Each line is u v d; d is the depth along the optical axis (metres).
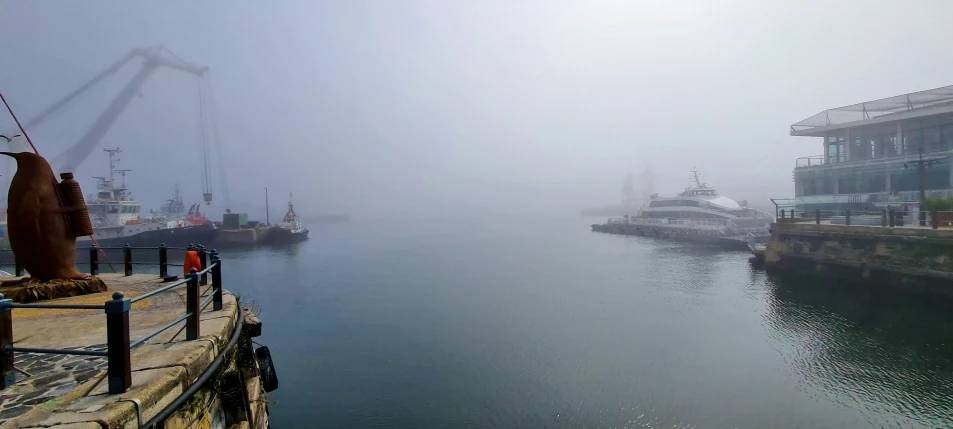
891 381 16.72
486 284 39.06
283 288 39.16
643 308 28.52
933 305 22.52
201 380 5.23
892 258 24.91
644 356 20.61
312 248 72.38
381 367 20.86
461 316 28.91
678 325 24.69
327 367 21.03
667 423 15.14
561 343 22.92
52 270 8.52
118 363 4.29
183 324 6.69
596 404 16.66
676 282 35.28
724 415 15.34
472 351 22.48
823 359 18.92
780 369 18.39
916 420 14.38
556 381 18.67
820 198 38.22
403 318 28.86
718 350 20.75
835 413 15.02
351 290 37.94
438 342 24.00
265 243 73.50
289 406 17.36
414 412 16.67
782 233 33.81
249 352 8.88
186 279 5.70
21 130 8.46
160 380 4.63
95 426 3.74
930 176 32.97
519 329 25.62
